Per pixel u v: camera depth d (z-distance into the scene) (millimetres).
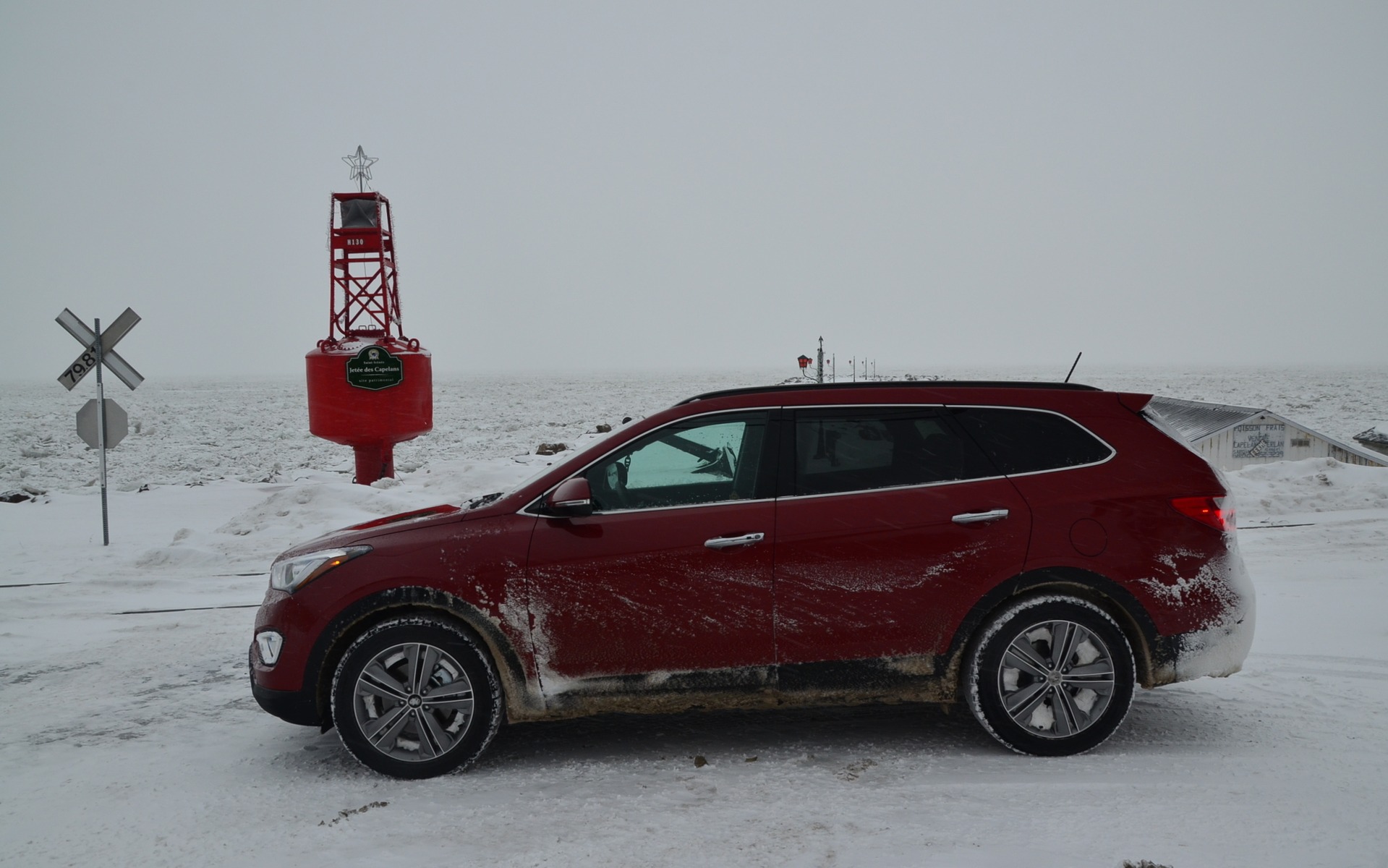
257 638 4523
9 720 5523
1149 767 4238
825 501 4465
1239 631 4473
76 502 17859
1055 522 4418
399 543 4438
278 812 4031
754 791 4070
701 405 4625
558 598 4383
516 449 33938
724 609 4406
